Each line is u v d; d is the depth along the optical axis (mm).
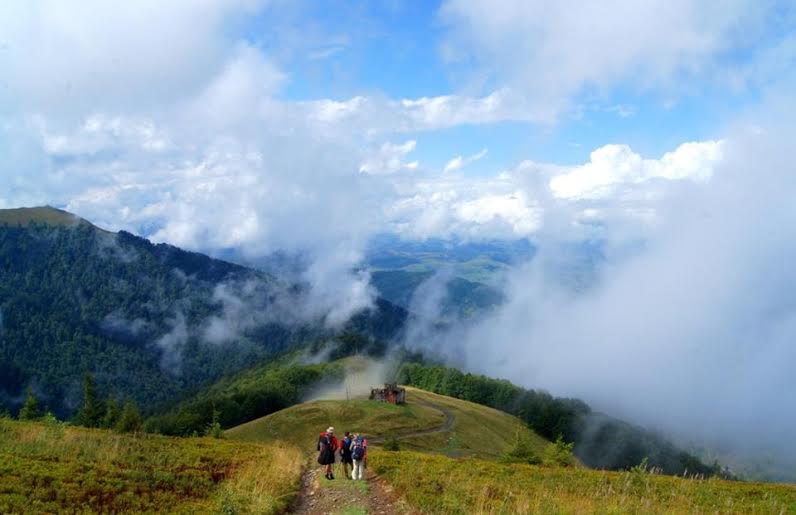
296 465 35125
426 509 22953
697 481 34469
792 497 31188
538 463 59406
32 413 78000
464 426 128625
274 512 22953
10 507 19344
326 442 30750
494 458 109938
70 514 19531
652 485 31359
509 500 24734
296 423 114125
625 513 22344
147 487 24125
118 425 48375
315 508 24844
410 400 149500
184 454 32438
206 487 25891
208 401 149125
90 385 90125
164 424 134875
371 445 100812
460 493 25484
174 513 20922
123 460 28000
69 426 41500
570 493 27938
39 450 27547
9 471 23266
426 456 43125
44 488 21578
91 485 22656
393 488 27594
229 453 35656
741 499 29922
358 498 26094
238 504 22703
